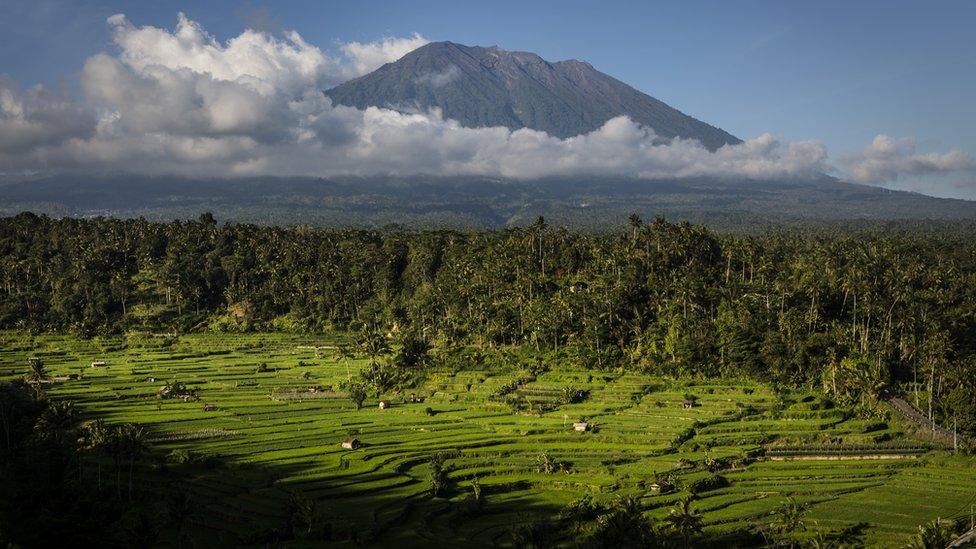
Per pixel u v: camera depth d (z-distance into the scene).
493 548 117.69
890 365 191.75
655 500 136.88
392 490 143.38
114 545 101.56
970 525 123.62
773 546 116.62
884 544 118.25
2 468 126.94
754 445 165.25
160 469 146.62
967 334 199.62
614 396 198.62
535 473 154.38
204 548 113.69
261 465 153.75
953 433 166.25
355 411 199.75
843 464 156.12
